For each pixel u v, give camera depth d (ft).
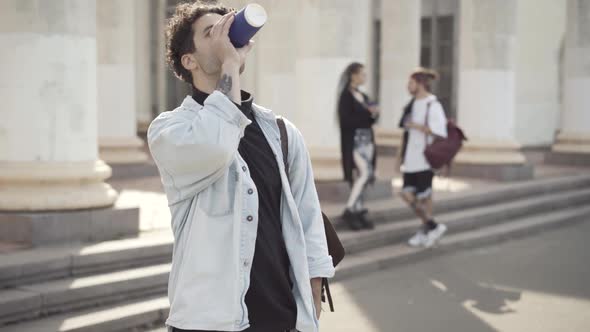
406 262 24.81
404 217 28.17
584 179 40.40
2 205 18.93
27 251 17.79
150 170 35.70
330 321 18.16
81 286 16.53
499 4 39.19
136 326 16.44
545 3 58.90
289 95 37.73
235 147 6.84
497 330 17.80
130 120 34.96
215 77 7.39
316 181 28.96
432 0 57.82
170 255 19.52
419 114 25.11
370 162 25.23
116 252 18.24
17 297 15.42
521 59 57.72
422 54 59.00
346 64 28.68
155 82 53.62
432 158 24.81
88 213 19.48
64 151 19.48
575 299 20.86
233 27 7.06
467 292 21.42
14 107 19.03
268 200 7.38
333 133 28.94
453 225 28.91
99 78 34.04
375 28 59.72
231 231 7.00
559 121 61.00
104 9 33.53
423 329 17.70
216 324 6.87
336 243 8.37
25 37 18.84
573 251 27.76
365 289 21.36
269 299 7.14
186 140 6.74
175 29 7.48
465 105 40.22
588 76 46.78
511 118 40.09
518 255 26.86
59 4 18.97
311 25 28.73
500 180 38.11
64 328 15.12
